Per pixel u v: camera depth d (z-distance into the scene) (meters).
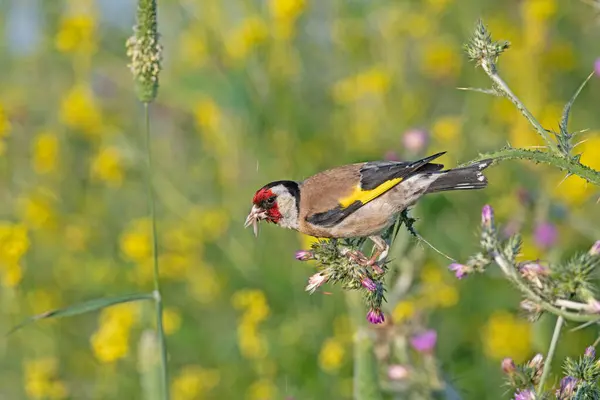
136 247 13.55
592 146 12.16
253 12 15.59
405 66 15.68
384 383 9.42
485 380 10.91
